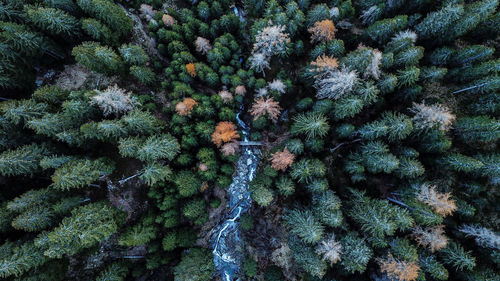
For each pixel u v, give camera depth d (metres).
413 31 28.47
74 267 25.55
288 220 25.59
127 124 22.78
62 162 21.77
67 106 21.48
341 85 23.19
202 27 27.64
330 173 28.42
